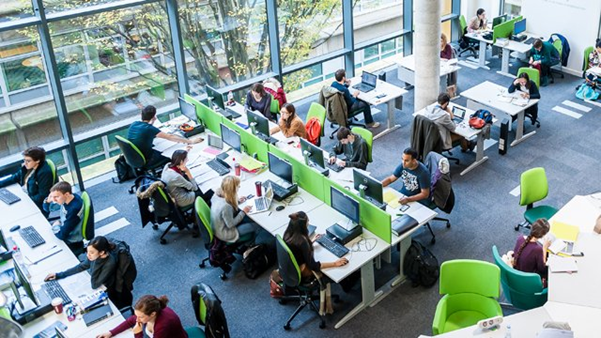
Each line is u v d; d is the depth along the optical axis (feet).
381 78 32.60
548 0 35.35
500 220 22.82
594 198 19.48
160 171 26.18
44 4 24.11
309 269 17.49
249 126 25.86
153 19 27.55
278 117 28.86
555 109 31.12
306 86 34.53
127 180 27.37
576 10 33.94
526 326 14.47
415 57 29.60
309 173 21.11
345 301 19.36
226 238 19.95
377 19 35.88
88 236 19.71
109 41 26.55
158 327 14.53
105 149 27.71
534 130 29.19
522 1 37.04
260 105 27.58
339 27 34.37
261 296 19.93
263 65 32.60
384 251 19.76
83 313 16.15
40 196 21.76
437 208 23.73
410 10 36.47
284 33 32.42
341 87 28.89
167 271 21.49
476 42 38.55
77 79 26.27
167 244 22.94
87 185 27.17
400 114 31.96
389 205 20.24
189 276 21.17
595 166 25.91
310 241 17.47
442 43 33.06
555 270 16.28
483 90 29.14
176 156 21.86
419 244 19.77
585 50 32.45
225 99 30.63
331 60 34.76
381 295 19.43
